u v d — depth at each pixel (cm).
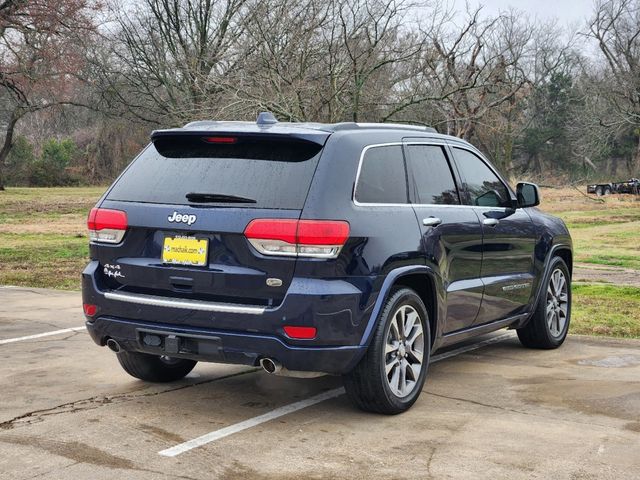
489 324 627
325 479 389
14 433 455
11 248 1745
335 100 1788
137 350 504
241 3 2683
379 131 534
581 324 852
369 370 480
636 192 5031
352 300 462
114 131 6022
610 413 505
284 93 1814
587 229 2583
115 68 3672
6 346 705
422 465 409
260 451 429
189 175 498
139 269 494
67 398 532
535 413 505
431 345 550
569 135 7269
